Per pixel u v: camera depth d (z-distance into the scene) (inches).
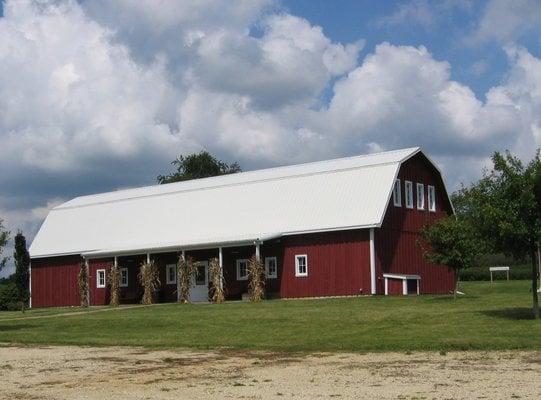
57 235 2379.4
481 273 2556.6
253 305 1519.4
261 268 1777.8
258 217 1918.1
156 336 1074.1
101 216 2333.9
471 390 567.8
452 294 1619.1
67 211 2461.9
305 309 1355.8
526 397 531.8
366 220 1705.2
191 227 2039.9
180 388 620.7
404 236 1823.3
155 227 2135.8
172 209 2160.4
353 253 1726.1
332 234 1760.6
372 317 1176.2
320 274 1768.0
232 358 817.5
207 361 796.6
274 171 2106.3
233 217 1975.9
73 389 633.0
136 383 655.8
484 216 1067.3
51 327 1283.2
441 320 1098.7
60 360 839.7
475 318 1096.8
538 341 840.3
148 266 1964.8
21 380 693.9
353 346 876.0
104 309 1732.3
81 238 2293.3
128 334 1119.6
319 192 1868.8
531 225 1048.2
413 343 869.8
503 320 1056.8
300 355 828.0
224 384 634.8
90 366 780.0
